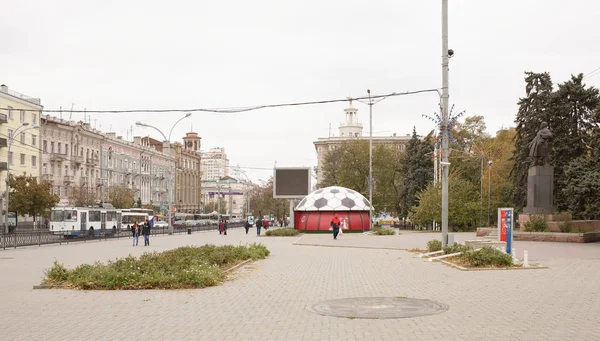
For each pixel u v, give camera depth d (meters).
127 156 99.06
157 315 10.83
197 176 141.88
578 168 37.38
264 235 54.97
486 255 19.45
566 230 34.44
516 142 55.72
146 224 40.12
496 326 9.38
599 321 9.73
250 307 11.69
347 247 33.88
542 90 53.25
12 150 67.50
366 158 83.38
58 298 13.20
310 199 64.00
